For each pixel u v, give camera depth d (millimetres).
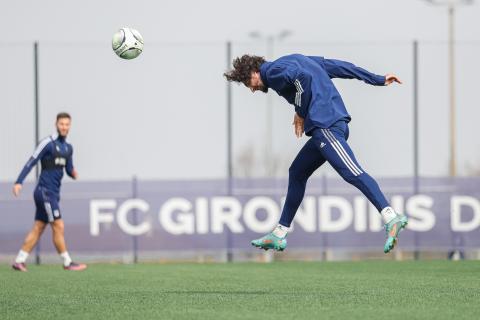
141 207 45344
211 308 18766
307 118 19125
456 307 18484
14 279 29594
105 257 45188
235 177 45688
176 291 23453
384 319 16703
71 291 24141
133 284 26766
